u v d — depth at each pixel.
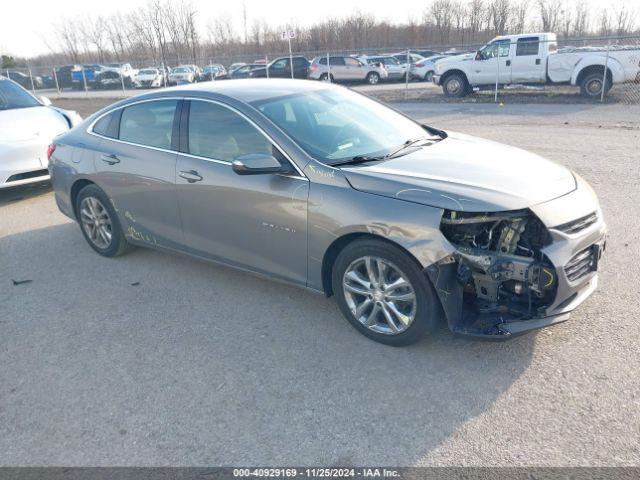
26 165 7.52
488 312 3.34
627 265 4.58
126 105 5.00
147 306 4.45
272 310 4.25
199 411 3.14
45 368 3.66
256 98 4.22
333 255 3.75
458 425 2.90
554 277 3.14
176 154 4.47
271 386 3.32
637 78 15.51
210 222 4.32
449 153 3.98
